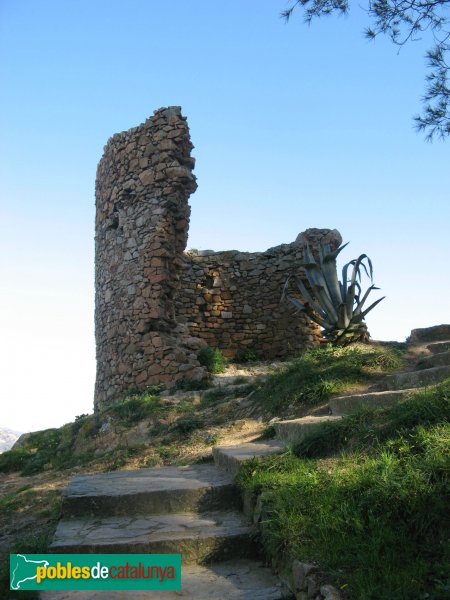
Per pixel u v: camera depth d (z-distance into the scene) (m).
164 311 11.51
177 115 12.05
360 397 5.61
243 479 4.61
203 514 4.56
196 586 3.58
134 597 3.50
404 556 3.03
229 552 3.96
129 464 7.07
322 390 6.79
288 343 14.60
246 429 7.16
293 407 6.90
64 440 9.73
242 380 10.33
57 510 5.61
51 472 8.15
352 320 8.79
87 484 5.16
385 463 3.75
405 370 7.07
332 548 3.23
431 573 2.87
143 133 12.29
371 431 4.46
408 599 2.69
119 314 12.04
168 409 8.79
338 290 9.31
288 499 3.82
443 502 3.23
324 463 4.41
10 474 9.02
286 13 7.04
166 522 4.38
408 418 4.38
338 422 4.83
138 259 11.77
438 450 3.74
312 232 15.30
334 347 8.42
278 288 15.01
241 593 3.40
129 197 12.41
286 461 4.64
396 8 7.00
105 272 12.85
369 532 3.27
